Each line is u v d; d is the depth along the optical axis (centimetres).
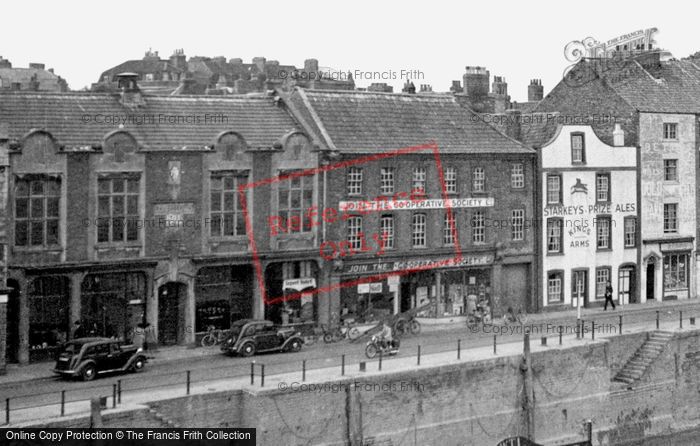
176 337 4978
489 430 4619
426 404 4419
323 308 5341
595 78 6775
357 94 5881
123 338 4809
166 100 5175
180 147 4878
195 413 3884
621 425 5144
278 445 4009
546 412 4816
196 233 4941
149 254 4812
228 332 4856
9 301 4512
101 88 7031
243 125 5222
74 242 4628
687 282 6806
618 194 6450
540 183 6100
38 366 4478
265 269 5144
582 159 6294
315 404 4106
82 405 3750
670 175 6688
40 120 4716
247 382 4128
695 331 5475
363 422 4228
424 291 5781
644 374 5244
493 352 4775
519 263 6084
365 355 4734
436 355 4731
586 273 6334
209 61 10150
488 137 6047
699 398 5509
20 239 4503
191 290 4925
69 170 4603
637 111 6500
